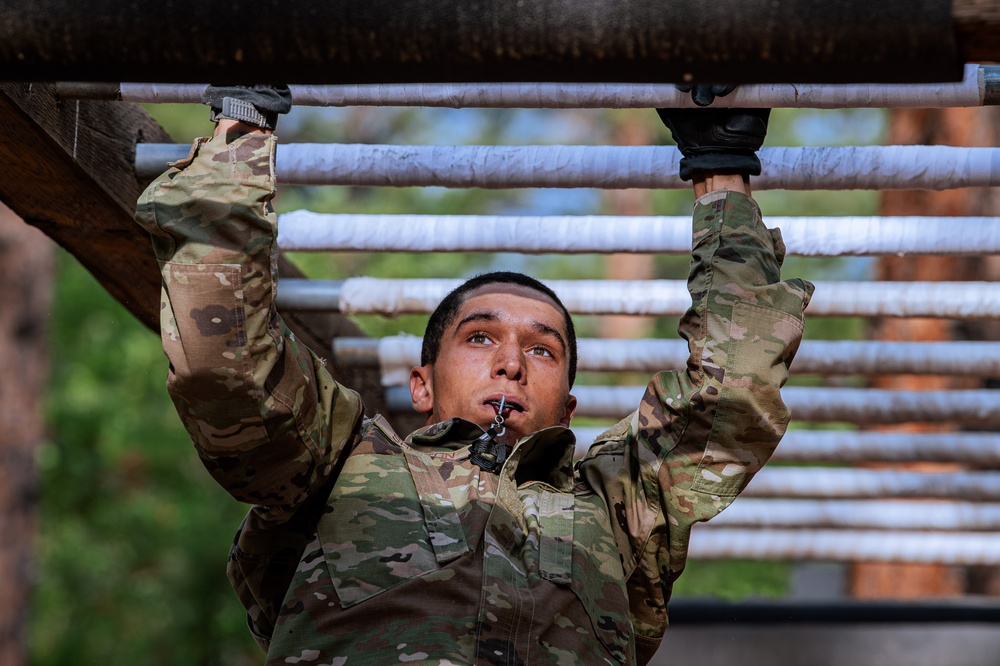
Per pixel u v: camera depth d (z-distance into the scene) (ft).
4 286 59.62
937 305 21.86
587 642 15.07
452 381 17.78
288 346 15.29
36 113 17.20
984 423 24.98
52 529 90.79
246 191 14.70
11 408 59.26
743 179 17.26
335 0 10.25
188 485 92.68
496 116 87.76
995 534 31.35
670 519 16.74
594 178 19.57
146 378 89.76
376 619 14.64
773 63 10.33
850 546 31.58
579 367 24.36
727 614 32.65
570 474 17.16
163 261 14.74
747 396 16.37
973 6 10.02
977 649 32.14
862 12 10.11
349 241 21.16
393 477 16.08
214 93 15.12
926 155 19.25
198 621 90.43
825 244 20.71
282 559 16.85
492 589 14.82
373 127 86.89
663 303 22.56
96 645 89.81
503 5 10.26
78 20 10.26
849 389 25.23
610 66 10.43
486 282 18.75
